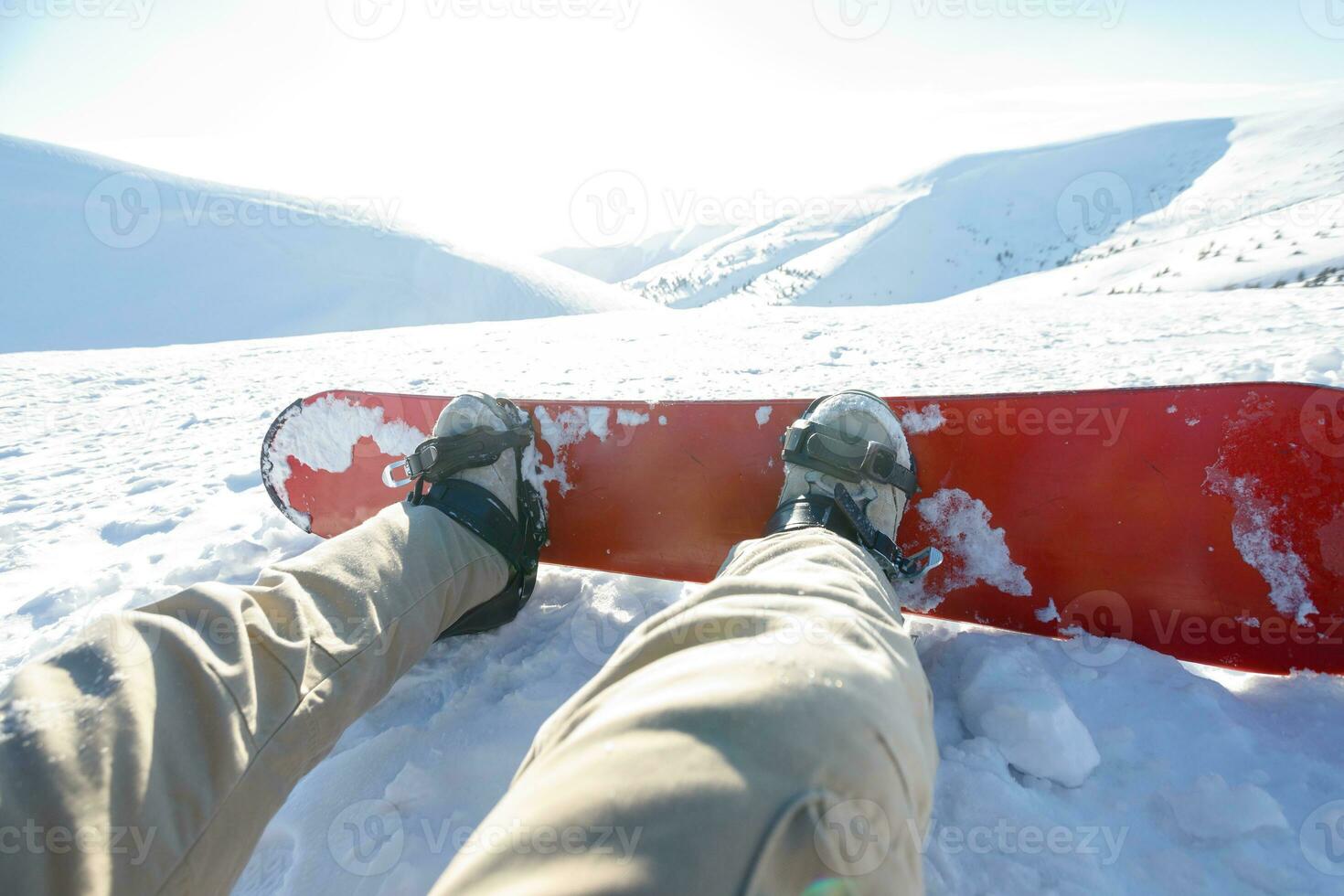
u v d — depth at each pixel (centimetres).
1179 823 80
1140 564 111
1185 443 108
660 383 381
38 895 48
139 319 4584
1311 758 87
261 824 70
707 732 44
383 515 110
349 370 527
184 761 62
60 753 53
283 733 74
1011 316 621
